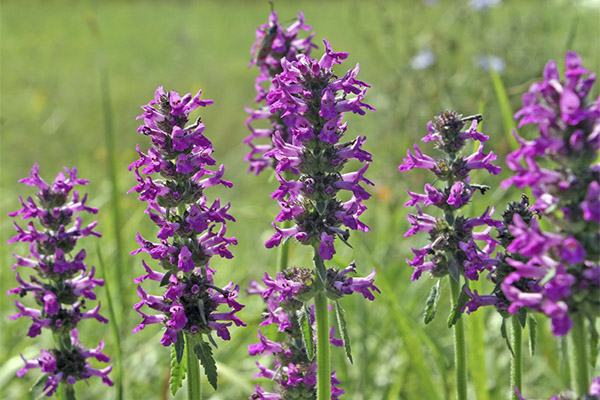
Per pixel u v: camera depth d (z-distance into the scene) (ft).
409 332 2.78
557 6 4.76
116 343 2.66
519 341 2.43
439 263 2.47
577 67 2.08
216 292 2.48
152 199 2.44
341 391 2.52
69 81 8.15
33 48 9.56
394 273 3.34
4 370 2.87
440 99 4.31
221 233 2.46
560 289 2.10
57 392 2.60
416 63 4.37
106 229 3.53
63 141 5.78
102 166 5.23
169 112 2.44
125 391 2.95
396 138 4.33
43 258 2.56
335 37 8.84
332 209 2.42
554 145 2.09
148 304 2.45
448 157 2.49
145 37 11.19
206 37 11.46
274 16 2.79
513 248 2.12
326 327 2.42
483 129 4.08
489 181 3.62
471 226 2.45
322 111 2.35
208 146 2.42
